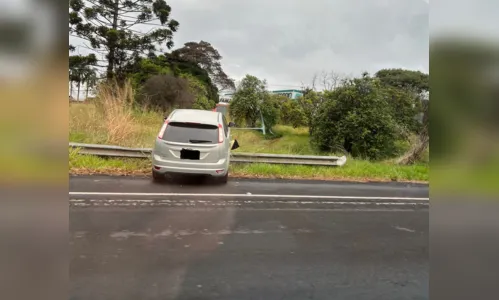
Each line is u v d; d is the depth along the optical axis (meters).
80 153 7.37
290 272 3.22
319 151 11.89
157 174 6.55
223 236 4.01
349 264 3.47
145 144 9.31
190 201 5.37
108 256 3.31
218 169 6.38
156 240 3.77
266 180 7.47
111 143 8.97
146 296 2.69
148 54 18.00
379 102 11.70
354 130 11.40
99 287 2.76
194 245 3.71
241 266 3.28
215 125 6.57
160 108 14.46
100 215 4.44
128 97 11.41
